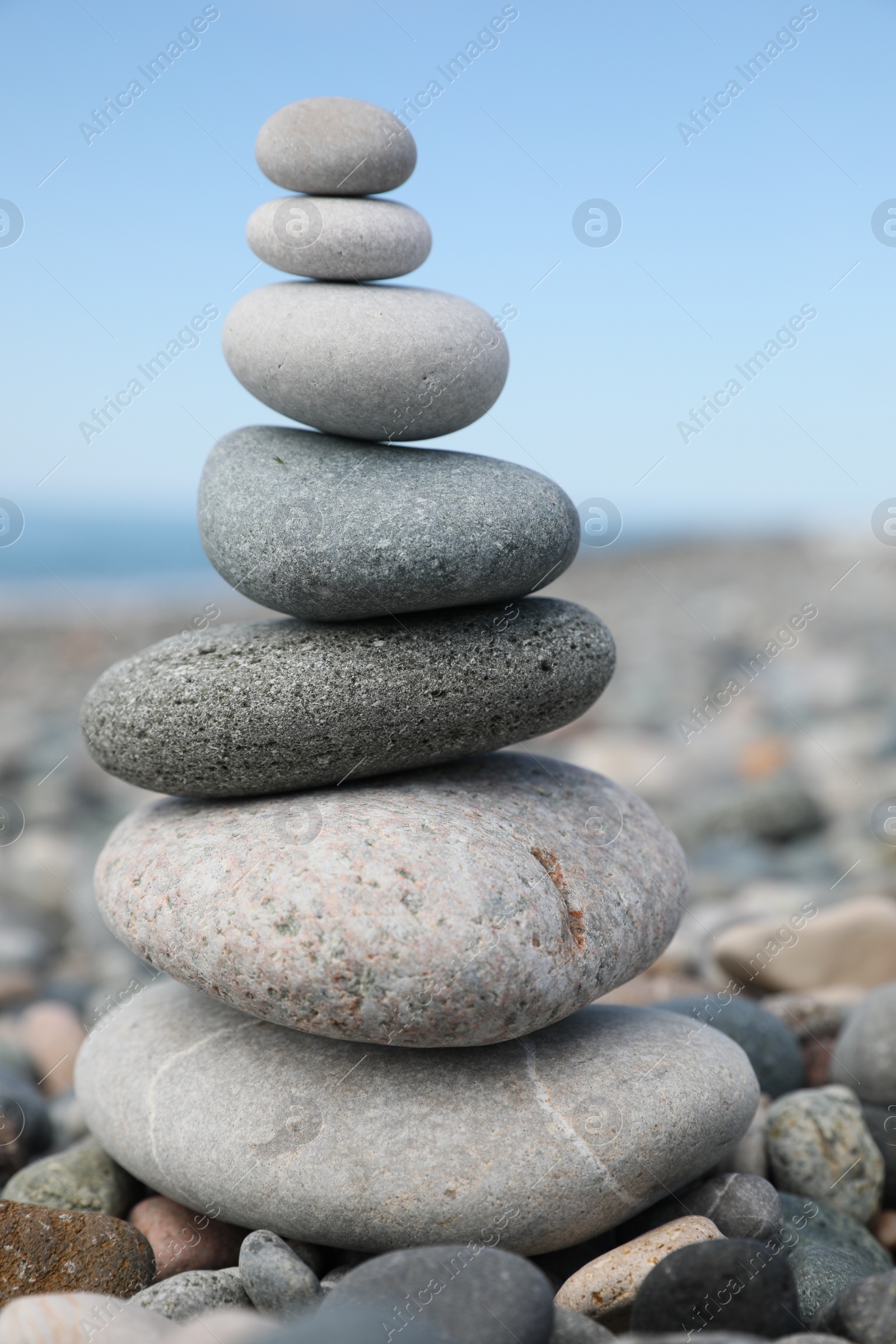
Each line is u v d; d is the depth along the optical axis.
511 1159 2.39
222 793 2.76
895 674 12.44
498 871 2.45
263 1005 2.38
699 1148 2.60
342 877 2.37
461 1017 2.34
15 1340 2.05
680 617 18.73
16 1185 2.91
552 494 2.79
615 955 2.59
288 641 2.70
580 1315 2.15
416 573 2.56
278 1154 2.46
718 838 7.17
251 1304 2.34
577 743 9.74
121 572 23.73
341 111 2.72
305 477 2.67
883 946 4.48
